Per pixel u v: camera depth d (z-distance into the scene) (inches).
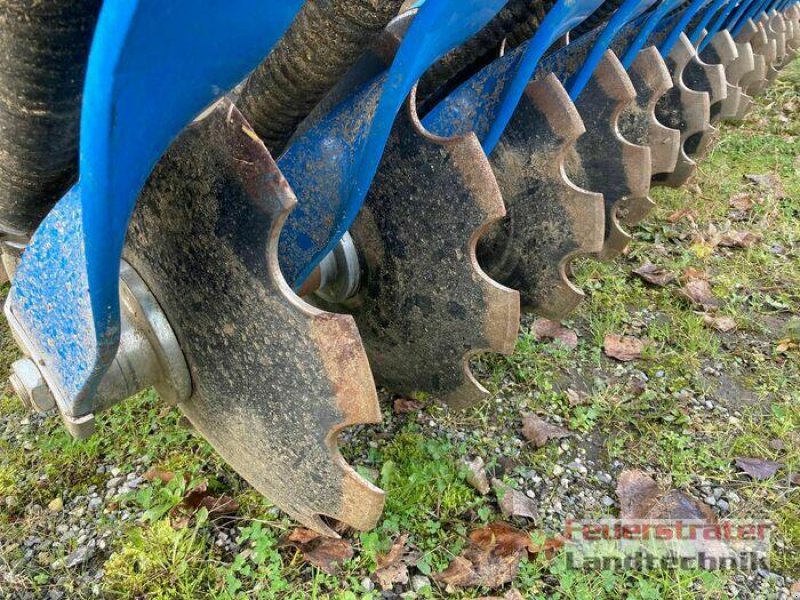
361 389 51.5
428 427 94.9
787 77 258.8
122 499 82.4
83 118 33.2
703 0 128.7
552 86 86.7
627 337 119.4
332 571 75.5
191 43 33.8
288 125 66.8
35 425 93.1
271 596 72.9
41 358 55.6
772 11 227.1
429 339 82.7
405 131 73.9
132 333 58.9
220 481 84.7
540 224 93.4
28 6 36.6
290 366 54.3
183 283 56.8
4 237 66.5
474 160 70.6
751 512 90.7
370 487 55.7
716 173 183.2
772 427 104.0
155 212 55.4
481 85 84.2
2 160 48.6
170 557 75.0
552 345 115.0
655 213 159.5
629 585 79.5
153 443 89.0
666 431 101.3
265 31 36.7
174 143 50.9
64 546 78.2
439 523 82.7
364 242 81.5
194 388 62.6
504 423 98.7
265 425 59.1
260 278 52.1
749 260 146.4
